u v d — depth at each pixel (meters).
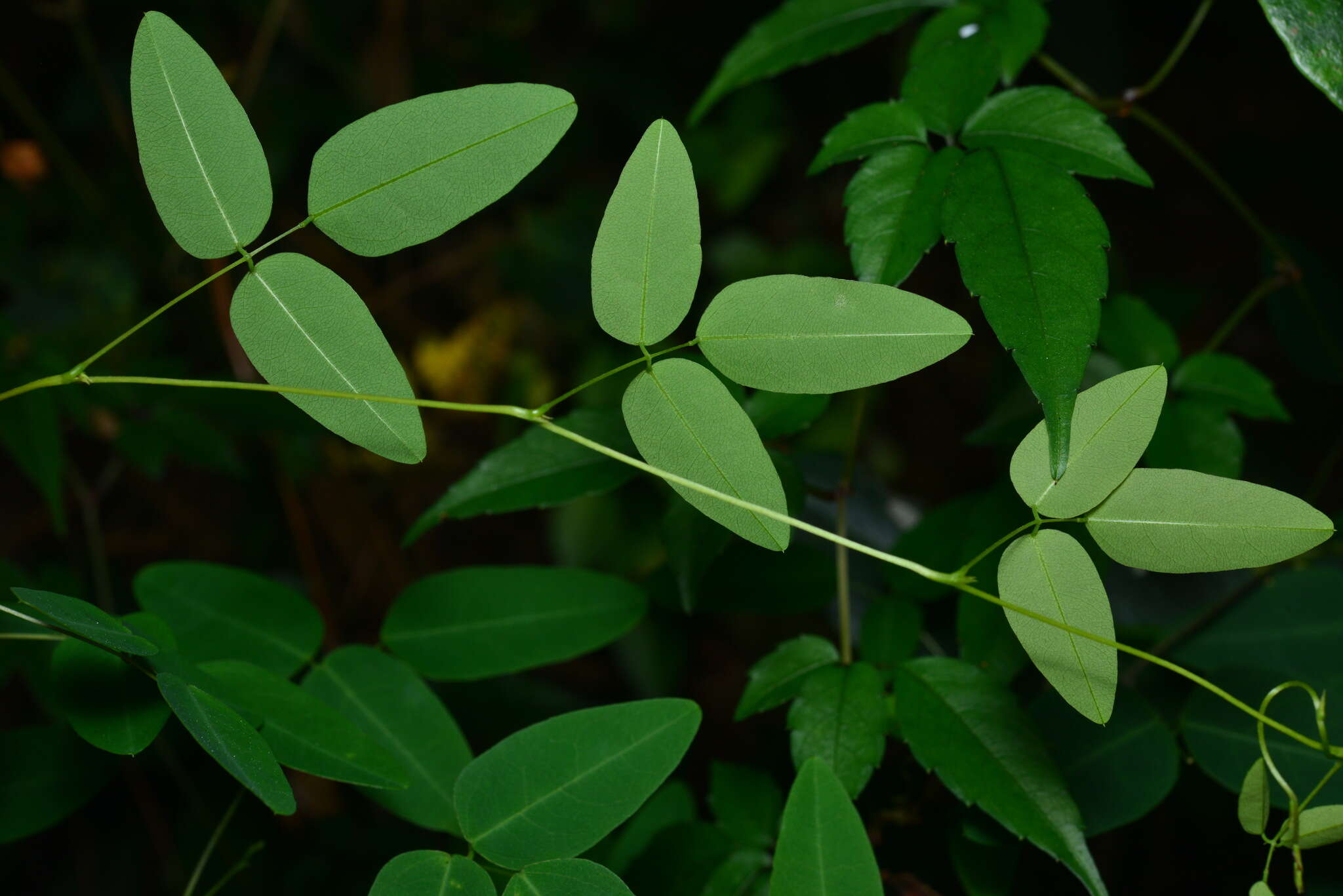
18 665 0.63
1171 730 0.59
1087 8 1.28
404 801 0.57
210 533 1.33
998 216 0.53
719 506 0.51
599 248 0.50
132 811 1.02
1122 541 0.50
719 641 1.22
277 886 0.79
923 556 0.61
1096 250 0.52
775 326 0.50
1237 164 1.55
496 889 0.52
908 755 0.61
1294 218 1.48
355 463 1.37
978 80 0.56
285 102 1.43
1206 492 0.50
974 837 0.56
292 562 1.35
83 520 1.29
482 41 1.62
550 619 0.60
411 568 1.39
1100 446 0.50
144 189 1.21
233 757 0.50
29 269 1.18
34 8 1.14
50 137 1.15
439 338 1.57
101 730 0.52
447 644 0.60
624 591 0.61
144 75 0.50
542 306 1.54
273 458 1.22
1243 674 0.59
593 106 1.68
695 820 0.63
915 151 0.55
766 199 1.70
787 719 0.56
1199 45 1.62
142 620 0.54
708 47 1.73
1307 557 0.63
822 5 0.61
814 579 0.63
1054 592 0.51
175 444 0.91
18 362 0.85
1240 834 0.73
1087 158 0.54
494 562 1.40
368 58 1.53
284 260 0.50
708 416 0.50
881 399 1.40
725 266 1.60
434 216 0.50
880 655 0.59
